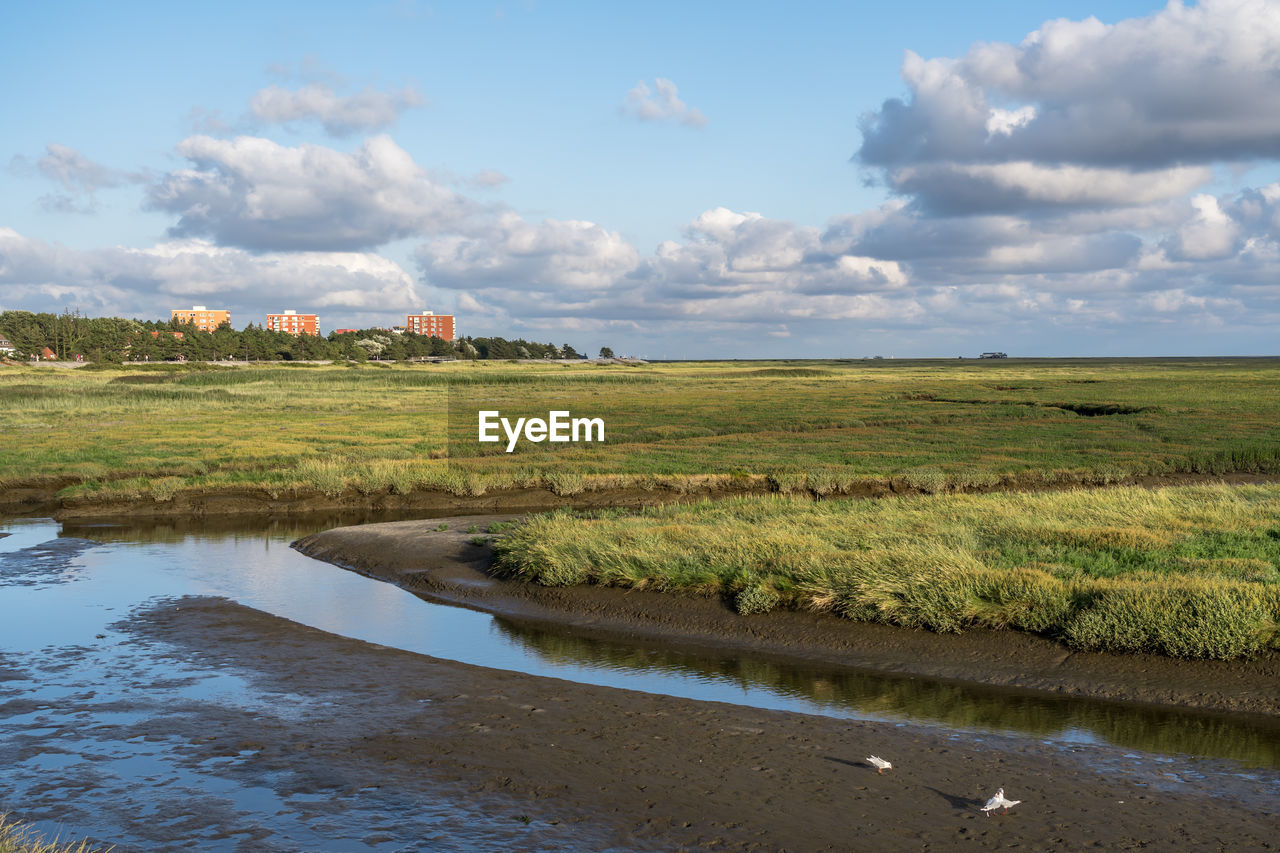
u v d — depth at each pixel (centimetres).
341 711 964
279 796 732
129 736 881
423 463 3462
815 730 901
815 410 6500
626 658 1246
